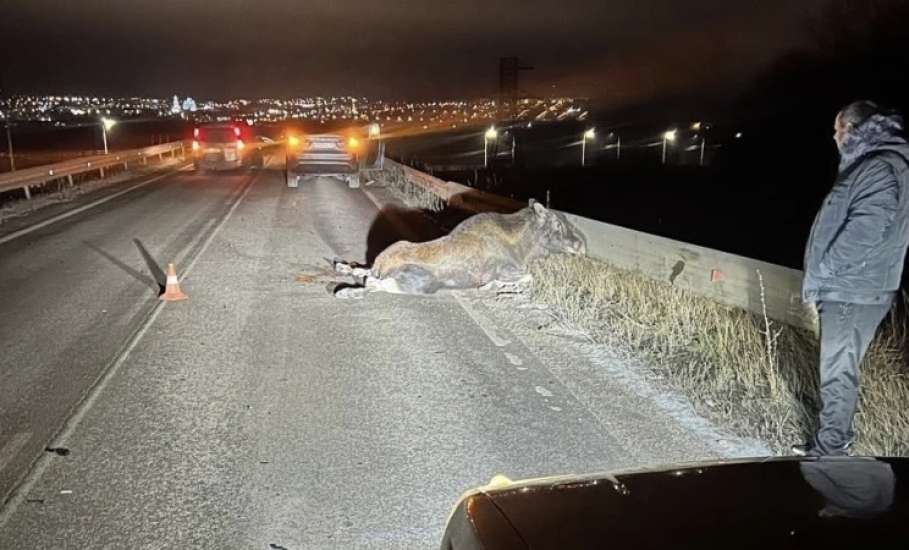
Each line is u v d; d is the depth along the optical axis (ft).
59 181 74.54
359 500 14.44
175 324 26.30
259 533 13.30
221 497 14.49
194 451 16.43
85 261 37.40
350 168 78.02
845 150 14.29
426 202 63.62
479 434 17.40
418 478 15.30
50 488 14.79
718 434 17.31
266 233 47.03
